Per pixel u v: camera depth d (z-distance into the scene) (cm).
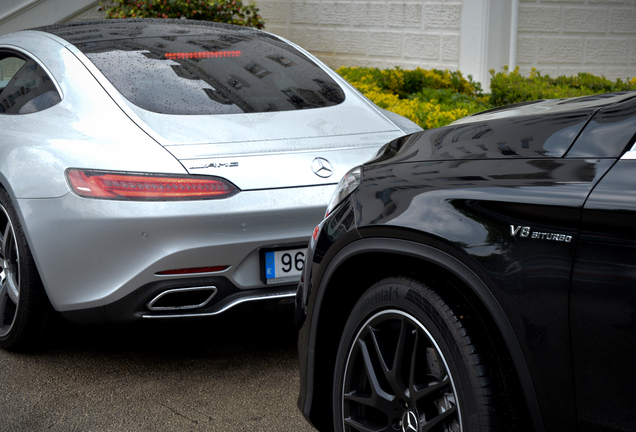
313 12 1018
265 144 298
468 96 753
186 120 306
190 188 275
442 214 179
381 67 961
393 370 195
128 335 355
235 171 283
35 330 321
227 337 351
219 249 277
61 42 362
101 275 281
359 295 221
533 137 179
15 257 331
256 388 294
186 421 265
